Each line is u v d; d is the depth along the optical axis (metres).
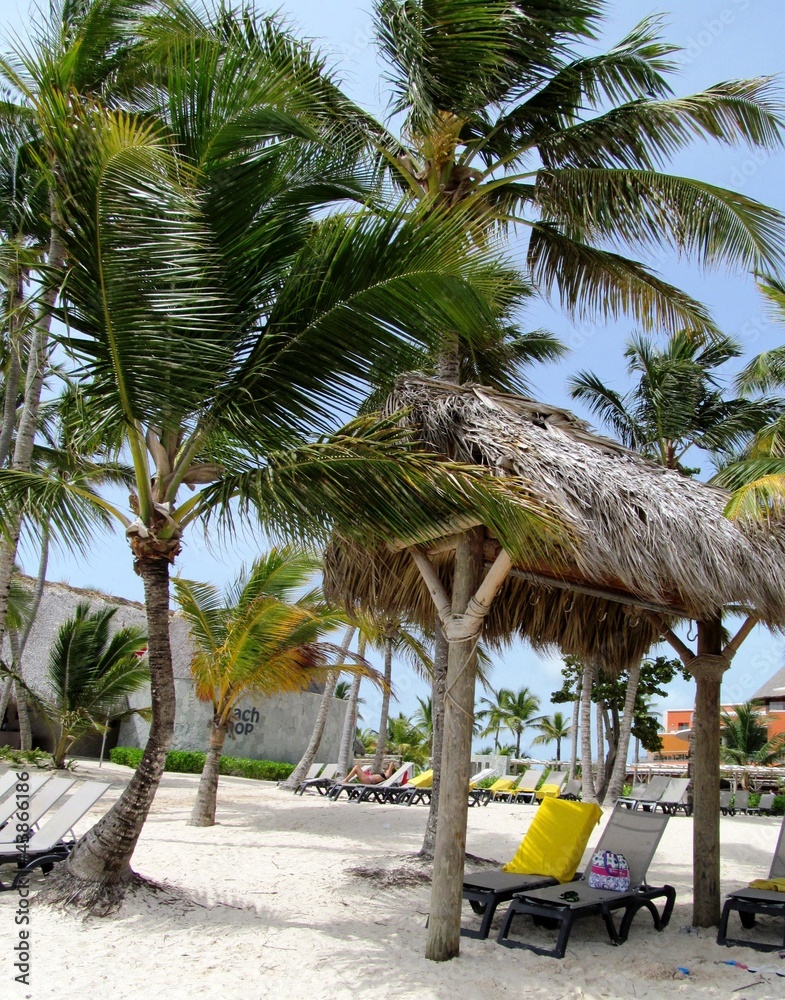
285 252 6.41
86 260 5.32
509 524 4.88
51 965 4.70
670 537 5.30
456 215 5.32
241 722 27.12
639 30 8.95
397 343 5.61
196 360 5.57
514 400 5.89
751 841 12.76
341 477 5.31
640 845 6.57
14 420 10.35
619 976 5.08
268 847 9.71
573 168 9.30
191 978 4.61
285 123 6.56
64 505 6.25
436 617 7.98
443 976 4.85
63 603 26.72
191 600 11.97
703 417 18.69
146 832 10.61
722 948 5.88
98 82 9.09
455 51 8.11
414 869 8.38
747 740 32.47
